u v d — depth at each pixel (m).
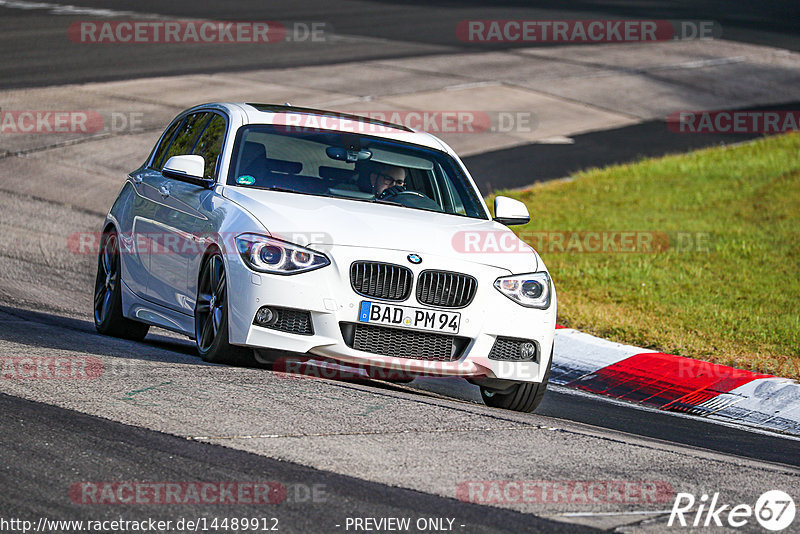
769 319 41.44
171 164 27.34
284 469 17.36
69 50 99.19
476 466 18.58
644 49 127.25
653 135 89.56
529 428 21.98
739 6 174.62
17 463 16.80
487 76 104.69
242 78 93.62
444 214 27.59
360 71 101.25
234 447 18.31
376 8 144.00
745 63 123.62
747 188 69.44
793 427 29.89
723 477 19.66
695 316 41.53
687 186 70.56
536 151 80.31
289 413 20.80
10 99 78.94
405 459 18.55
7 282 39.25
